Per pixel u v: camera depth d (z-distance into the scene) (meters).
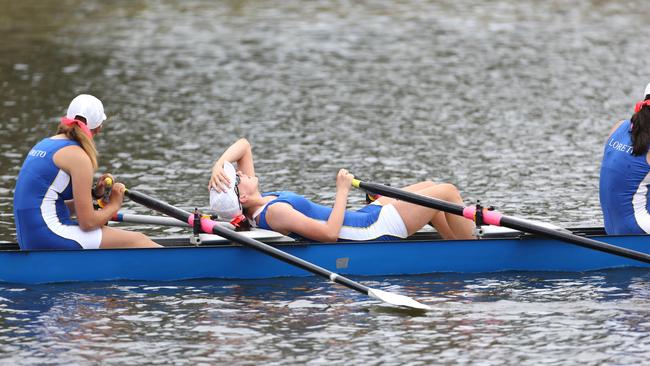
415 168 57.09
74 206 37.94
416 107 75.25
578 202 49.47
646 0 134.25
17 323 32.38
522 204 49.16
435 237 40.50
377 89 81.94
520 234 38.81
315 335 31.55
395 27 113.94
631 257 36.31
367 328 32.19
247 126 68.56
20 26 113.56
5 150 59.97
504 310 33.84
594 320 32.81
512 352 30.11
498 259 38.19
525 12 124.56
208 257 36.94
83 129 35.97
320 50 100.12
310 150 61.59
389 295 33.75
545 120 70.50
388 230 38.56
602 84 83.56
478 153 60.75
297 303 34.56
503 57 96.25
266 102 76.69
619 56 96.31
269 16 122.25
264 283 36.78
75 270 36.19
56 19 118.94
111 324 32.44
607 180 39.19
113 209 36.94
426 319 33.00
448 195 39.00
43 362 29.33
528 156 59.97
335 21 118.25
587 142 63.66
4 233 43.38
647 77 86.25
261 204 38.19
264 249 35.47
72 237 36.34
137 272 36.59
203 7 129.50
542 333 31.66
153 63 92.75
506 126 68.56
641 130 38.22
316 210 38.34
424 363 29.30
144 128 67.56
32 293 35.09
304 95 79.56
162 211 37.12
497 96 79.06
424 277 37.50
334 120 70.69
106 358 29.66
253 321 32.81
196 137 65.00
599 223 45.31
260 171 56.12
